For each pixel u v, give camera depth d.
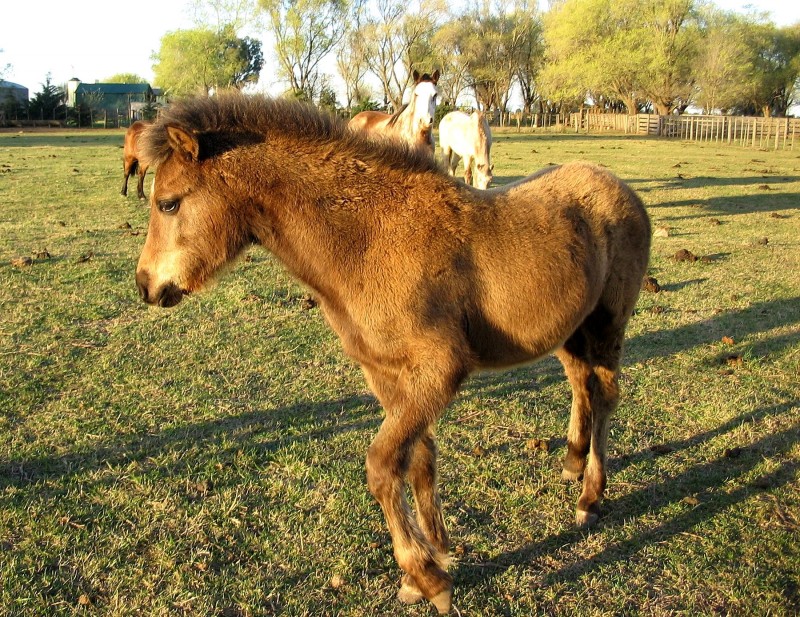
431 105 10.50
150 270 3.01
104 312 6.55
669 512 3.64
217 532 3.38
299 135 2.97
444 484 3.88
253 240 3.12
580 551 3.33
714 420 4.66
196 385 5.07
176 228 2.95
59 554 3.16
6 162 20.62
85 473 3.87
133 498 3.63
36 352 5.55
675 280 7.95
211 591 2.97
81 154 24.25
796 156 25.02
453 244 2.92
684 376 5.37
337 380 5.23
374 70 57.91
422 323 2.78
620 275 3.59
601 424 3.62
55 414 4.55
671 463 4.14
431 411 2.78
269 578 3.08
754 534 3.44
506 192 3.37
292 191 2.90
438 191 3.01
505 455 4.21
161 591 2.96
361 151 2.99
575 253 3.23
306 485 3.82
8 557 3.12
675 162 21.84
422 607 2.95
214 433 4.38
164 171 2.93
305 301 6.95
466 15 59.53
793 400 4.93
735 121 37.44
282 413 4.68
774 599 2.99
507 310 3.04
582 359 3.83
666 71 49.00
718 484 3.90
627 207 3.64
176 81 51.25
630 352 5.85
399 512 2.75
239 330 6.22
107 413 4.59
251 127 2.96
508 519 3.58
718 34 49.38
